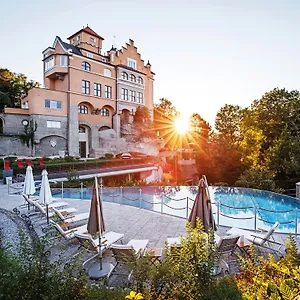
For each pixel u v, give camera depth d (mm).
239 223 11062
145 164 32156
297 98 26672
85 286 3547
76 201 14008
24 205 12039
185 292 3291
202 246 3783
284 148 23281
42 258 3600
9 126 28406
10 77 39469
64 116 31547
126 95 40062
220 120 43250
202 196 6625
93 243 6422
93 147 35000
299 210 13406
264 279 3088
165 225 9570
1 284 3107
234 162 27359
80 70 33406
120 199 15914
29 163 21609
